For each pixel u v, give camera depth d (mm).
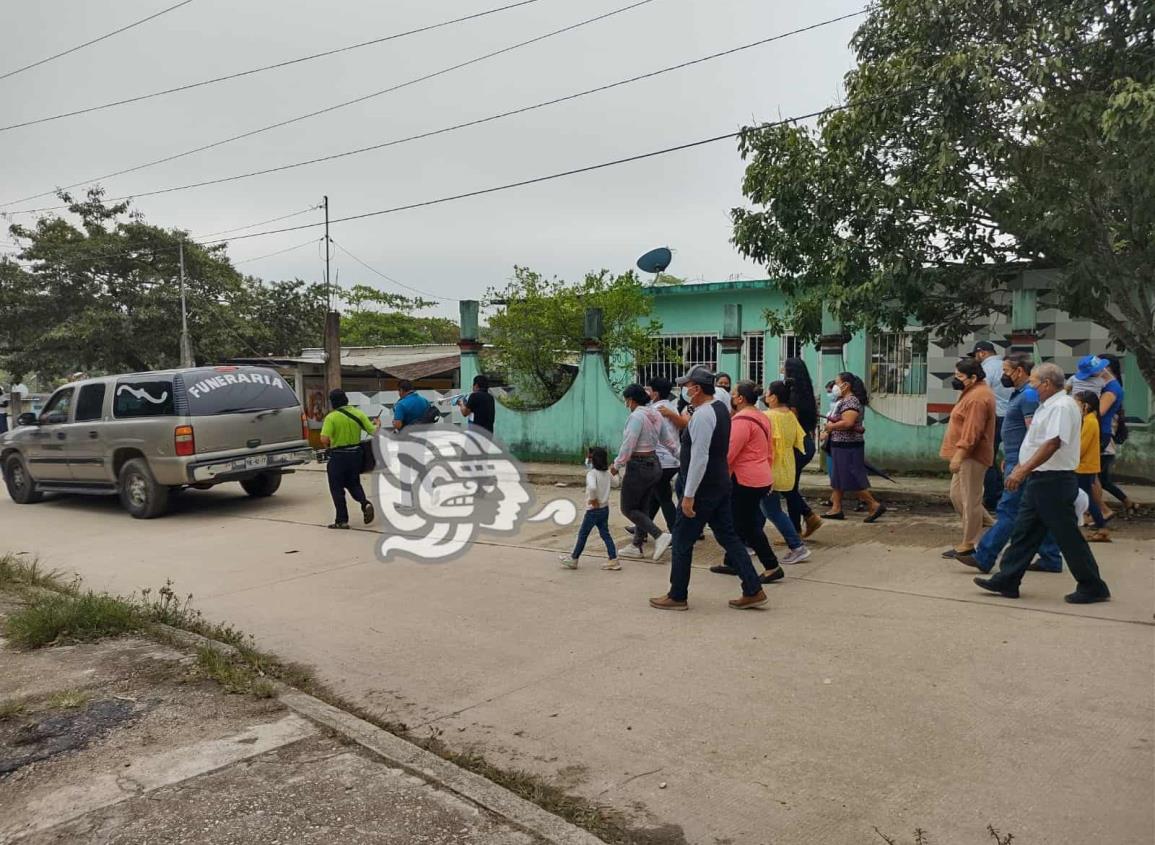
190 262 27641
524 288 15336
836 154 10047
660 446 7656
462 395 15266
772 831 3094
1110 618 5340
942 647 4922
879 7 10094
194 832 3074
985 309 10953
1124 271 9266
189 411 10367
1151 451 9750
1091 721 3871
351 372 21172
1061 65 8078
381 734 3904
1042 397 5719
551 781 3541
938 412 13539
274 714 4156
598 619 5770
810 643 5098
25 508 12203
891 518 9031
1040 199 9047
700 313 16844
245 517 10625
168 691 4480
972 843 2957
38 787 3457
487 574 7180
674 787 3445
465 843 2988
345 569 7523
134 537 9539
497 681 4691
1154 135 7629
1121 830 2996
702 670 4715
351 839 3014
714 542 8242
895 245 10109
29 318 26406
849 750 3686
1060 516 5594
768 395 7453
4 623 5797
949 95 8695
